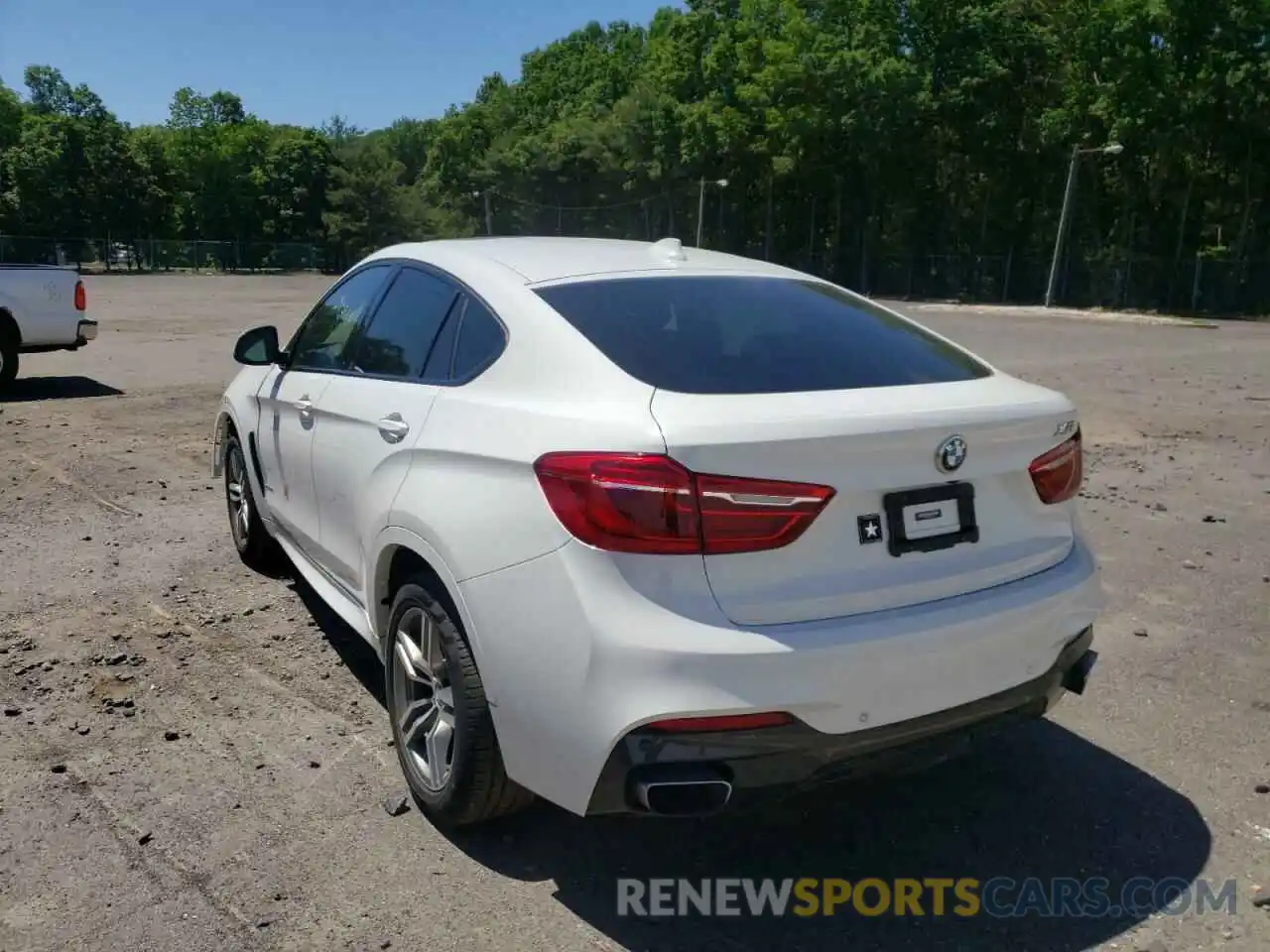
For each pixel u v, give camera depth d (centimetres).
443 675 329
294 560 479
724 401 280
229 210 8769
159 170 7962
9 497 728
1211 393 1477
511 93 10050
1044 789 372
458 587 301
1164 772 384
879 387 307
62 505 710
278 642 481
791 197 6538
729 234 6788
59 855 315
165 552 609
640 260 379
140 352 1706
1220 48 4441
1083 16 4956
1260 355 2241
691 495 262
